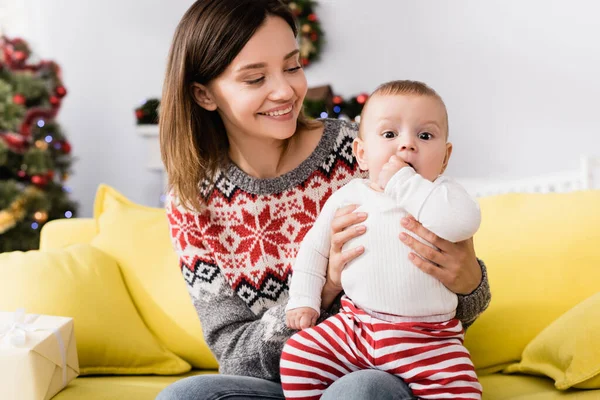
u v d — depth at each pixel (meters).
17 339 1.53
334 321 1.29
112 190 2.26
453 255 1.27
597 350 1.39
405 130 1.30
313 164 1.56
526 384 1.58
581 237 1.73
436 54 5.06
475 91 4.99
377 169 1.33
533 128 4.88
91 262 1.94
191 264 1.61
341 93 5.29
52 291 1.83
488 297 1.36
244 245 1.58
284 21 1.46
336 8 5.24
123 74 5.60
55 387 1.59
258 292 1.56
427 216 1.22
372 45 5.20
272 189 1.56
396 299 1.25
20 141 4.27
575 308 1.55
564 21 4.74
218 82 1.47
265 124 1.46
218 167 1.60
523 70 4.87
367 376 1.17
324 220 1.38
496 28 4.90
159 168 4.94
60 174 4.75
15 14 5.61
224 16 1.42
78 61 5.64
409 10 5.10
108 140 5.66
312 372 1.27
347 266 1.31
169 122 1.56
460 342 1.28
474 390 1.20
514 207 1.88
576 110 4.78
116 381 1.77
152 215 2.11
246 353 1.46
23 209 4.32
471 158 5.03
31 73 4.47
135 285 1.96
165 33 5.54
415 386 1.21
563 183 3.49
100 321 1.83
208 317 1.57
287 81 1.44
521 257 1.76
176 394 1.29
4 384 1.52
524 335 1.69
